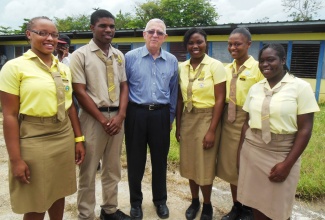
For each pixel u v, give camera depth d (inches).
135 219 119.8
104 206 116.8
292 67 414.6
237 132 110.3
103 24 100.9
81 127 106.0
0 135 239.0
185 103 115.8
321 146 194.2
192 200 124.4
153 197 126.5
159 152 120.1
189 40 110.7
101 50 104.3
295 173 86.3
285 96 83.4
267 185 88.0
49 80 82.7
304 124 82.3
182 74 117.5
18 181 81.4
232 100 110.1
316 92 402.3
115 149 111.7
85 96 101.2
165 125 118.6
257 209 91.4
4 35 677.3
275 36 418.6
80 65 101.0
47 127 83.6
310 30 388.8
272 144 86.0
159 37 112.0
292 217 120.6
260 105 87.3
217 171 119.3
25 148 81.1
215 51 469.7
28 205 83.3
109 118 106.1
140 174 121.5
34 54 81.9
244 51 108.9
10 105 79.0
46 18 83.3
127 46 565.9
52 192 87.3
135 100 115.5
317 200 134.5
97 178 159.6
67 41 171.0
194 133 114.8
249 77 107.6
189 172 119.0
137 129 116.3
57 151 86.2
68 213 123.7
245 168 93.8
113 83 105.7
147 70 114.0
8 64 79.0
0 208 126.4
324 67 393.4
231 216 117.8
